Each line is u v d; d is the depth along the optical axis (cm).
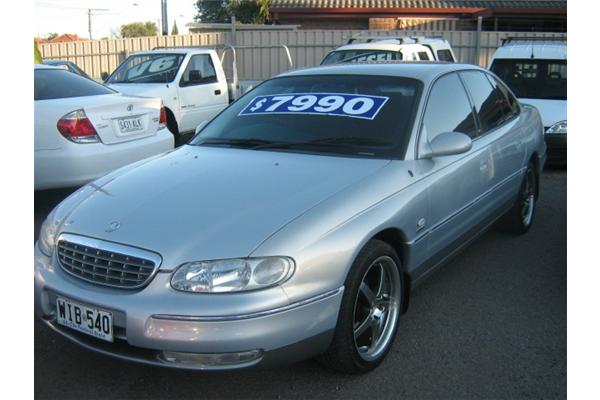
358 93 400
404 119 369
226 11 3366
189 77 1022
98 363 326
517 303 402
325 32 1709
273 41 1723
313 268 272
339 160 346
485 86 486
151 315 258
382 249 310
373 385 304
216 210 291
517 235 543
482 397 294
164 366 263
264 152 368
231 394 296
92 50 1783
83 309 277
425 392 298
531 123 546
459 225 400
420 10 2222
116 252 276
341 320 287
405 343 346
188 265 262
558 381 308
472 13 2223
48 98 590
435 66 430
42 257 308
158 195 312
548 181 770
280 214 285
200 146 399
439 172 367
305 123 387
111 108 592
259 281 261
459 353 335
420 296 412
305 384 304
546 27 2294
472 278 445
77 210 316
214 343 255
